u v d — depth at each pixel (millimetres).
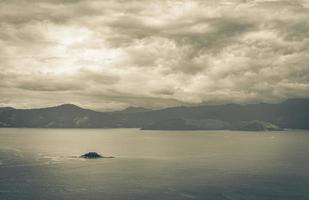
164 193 147625
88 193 146000
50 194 143750
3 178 176250
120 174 189375
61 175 185000
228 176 185375
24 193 145250
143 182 168625
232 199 139875
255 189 155125
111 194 144875
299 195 145250
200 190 153000
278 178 179375
